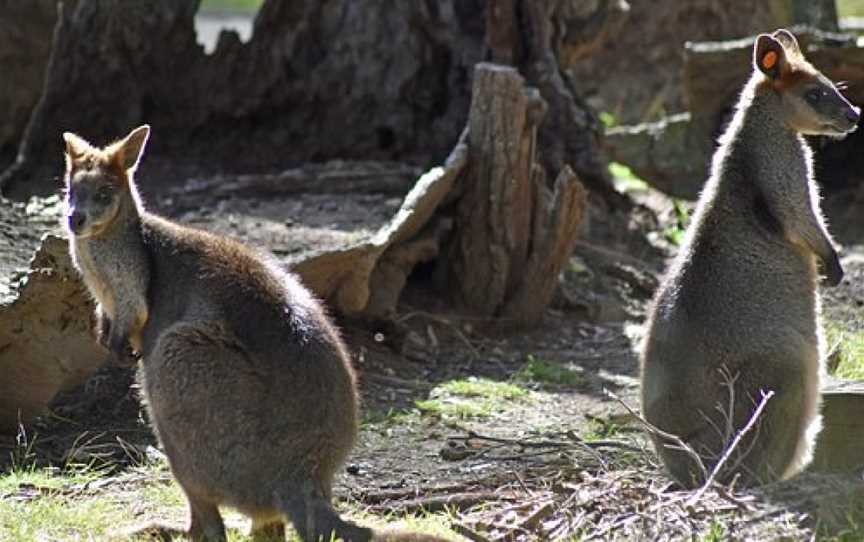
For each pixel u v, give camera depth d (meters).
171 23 20.31
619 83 27.00
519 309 16.94
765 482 10.79
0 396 12.80
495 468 12.02
